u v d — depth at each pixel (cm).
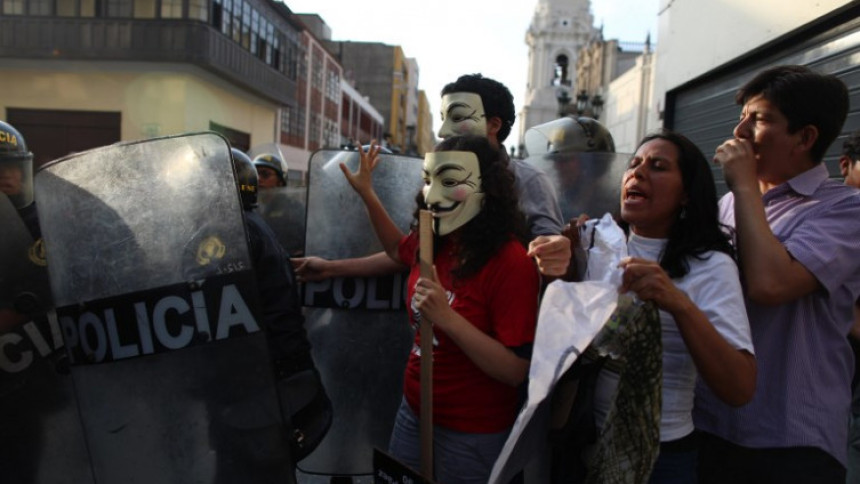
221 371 182
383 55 6731
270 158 499
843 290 175
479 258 188
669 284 149
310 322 286
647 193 171
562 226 252
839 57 387
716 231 171
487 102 262
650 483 170
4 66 1744
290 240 364
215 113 2008
